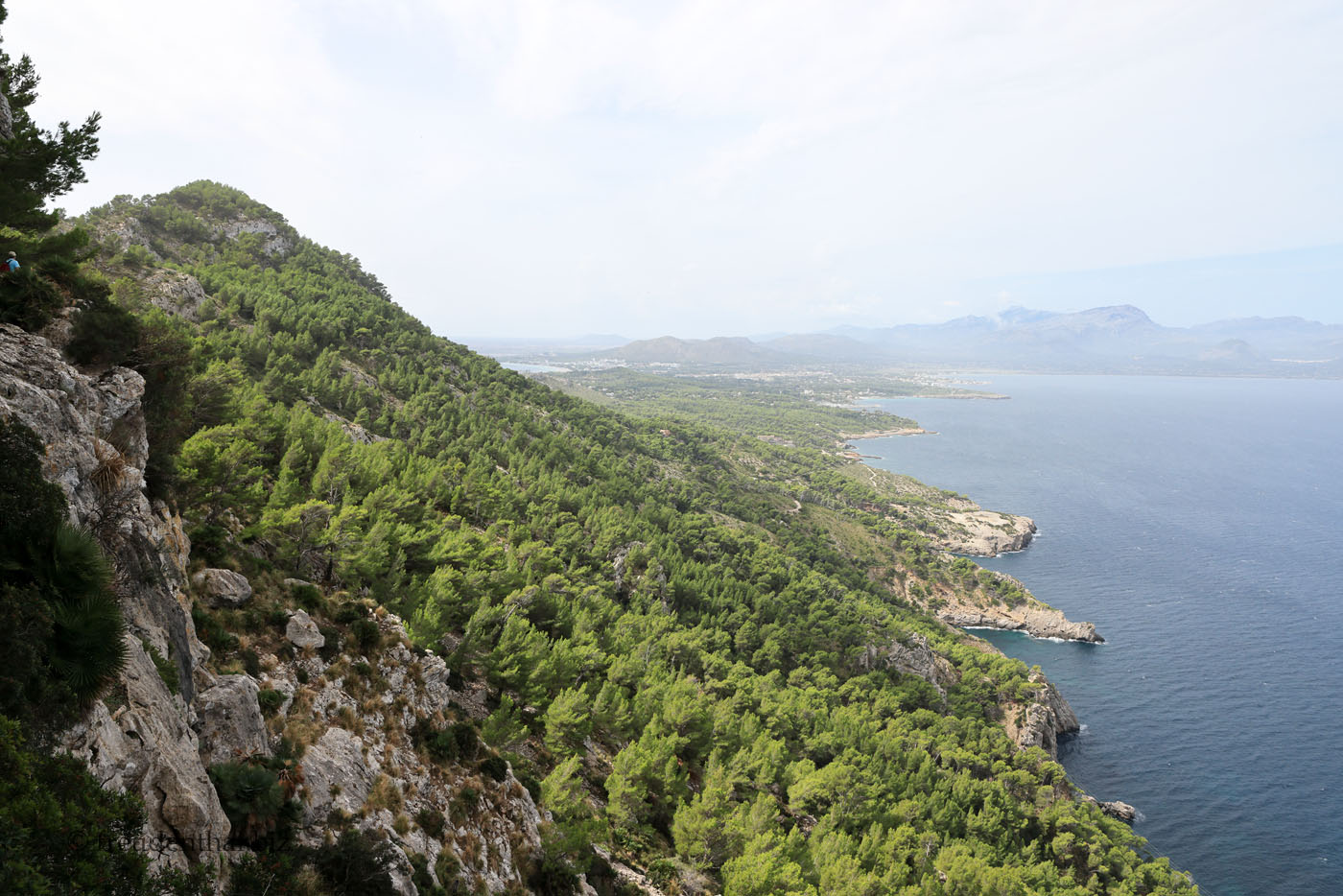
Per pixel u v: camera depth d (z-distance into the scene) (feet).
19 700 55.31
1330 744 485.15
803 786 274.57
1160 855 381.81
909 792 340.59
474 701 213.87
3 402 72.69
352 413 483.51
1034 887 305.94
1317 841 392.47
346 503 250.37
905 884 245.45
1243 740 493.77
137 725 70.23
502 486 451.12
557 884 145.79
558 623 308.40
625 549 486.79
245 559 151.23
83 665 62.23
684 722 274.77
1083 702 548.72
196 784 76.59
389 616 169.58
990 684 526.98
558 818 177.88
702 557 603.26
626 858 201.57
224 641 116.37
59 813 50.85
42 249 114.42
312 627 138.72
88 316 109.60
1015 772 410.31
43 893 45.83
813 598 589.32
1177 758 474.08
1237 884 363.15
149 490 118.62
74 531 67.41
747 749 291.58
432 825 123.03
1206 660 613.93
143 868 57.72
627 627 359.87
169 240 626.23
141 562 87.56
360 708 133.69
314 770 106.22
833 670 497.87
